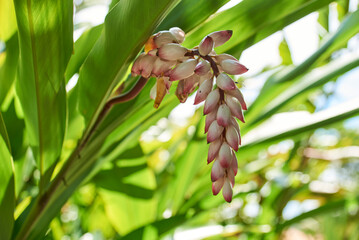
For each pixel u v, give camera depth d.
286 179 1.33
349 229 1.48
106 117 0.73
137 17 0.59
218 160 0.55
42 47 0.60
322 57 0.89
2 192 0.66
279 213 1.36
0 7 0.79
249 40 0.80
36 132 0.69
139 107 0.75
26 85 0.65
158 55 0.58
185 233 0.91
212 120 0.54
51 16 0.58
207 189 1.05
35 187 0.99
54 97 0.65
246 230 0.99
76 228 1.19
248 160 1.68
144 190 1.04
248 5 0.77
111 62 0.63
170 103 0.84
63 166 0.71
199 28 0.78
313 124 0.91
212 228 0.94
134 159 1.00
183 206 1.04
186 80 0.59
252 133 1.05
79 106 0.69
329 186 1.75
